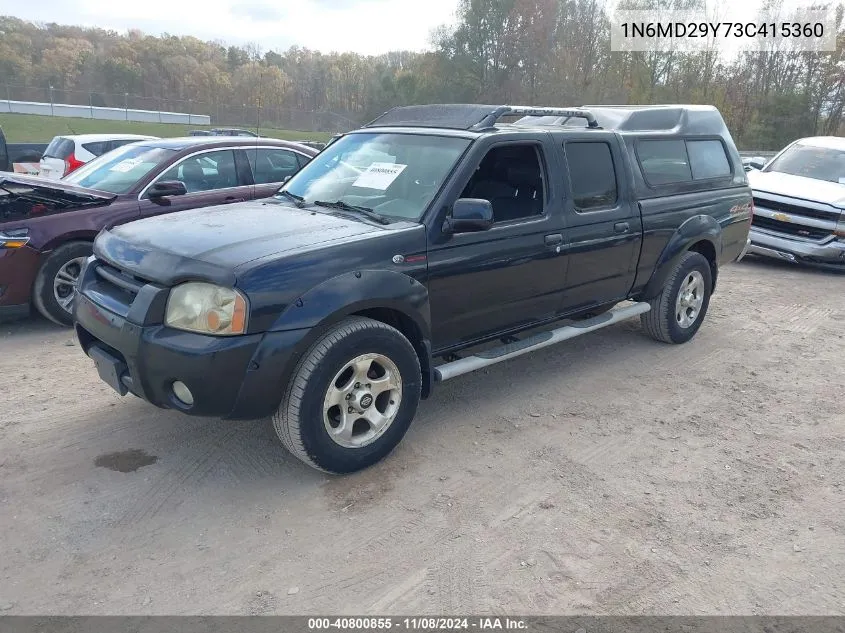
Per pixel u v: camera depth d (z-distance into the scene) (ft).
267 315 10.66
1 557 9.89
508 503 11.67
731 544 10.76
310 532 10.69
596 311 18.94
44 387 15.84
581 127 17.08
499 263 14.07
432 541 10.57
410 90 168.14
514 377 17.39
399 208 13.51
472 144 13.96
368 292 11.65
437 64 166.30
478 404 15.69
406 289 12.29
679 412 15.67
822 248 31.12
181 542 10.37
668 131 19.13
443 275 13.12
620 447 13.85
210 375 10.49
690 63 137.69
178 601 9.16
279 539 10.50
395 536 10.66
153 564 9.86
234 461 12.75
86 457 12.69
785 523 11.39
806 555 10.55
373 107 171.01
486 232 13.85
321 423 11.44
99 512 11.03
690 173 19.60
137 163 22.95
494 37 159.84
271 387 10.85
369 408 12.21
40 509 11.05
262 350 10.63
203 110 156.76
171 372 10.66
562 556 10.31
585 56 150.71
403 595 9.39
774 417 15.61
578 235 15.75
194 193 22.82
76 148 40.29
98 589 9.34
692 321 20.31
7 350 18.43
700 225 19.16
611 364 18.57
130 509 11.15
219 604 9.12
